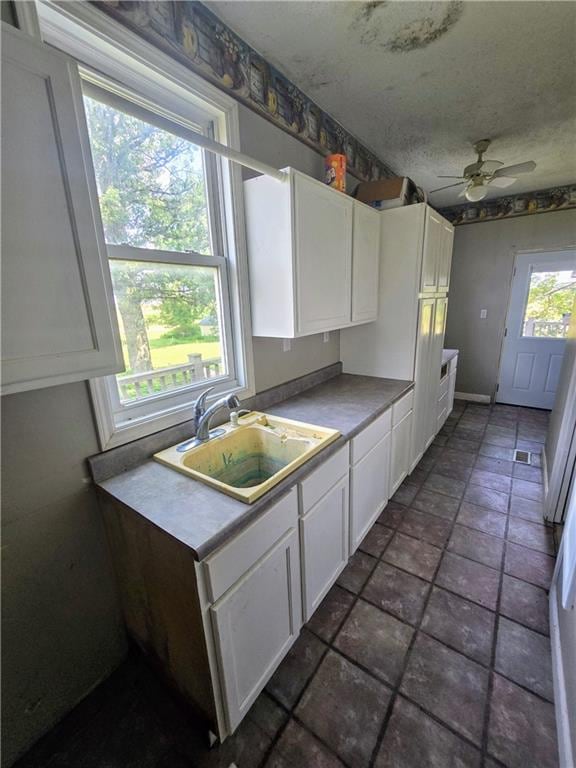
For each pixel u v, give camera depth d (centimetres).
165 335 146
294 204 149
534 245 390
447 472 276
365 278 220
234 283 166
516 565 180
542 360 409
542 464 284
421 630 146
